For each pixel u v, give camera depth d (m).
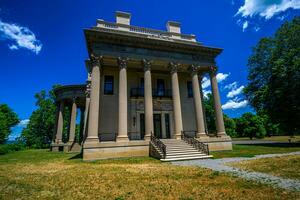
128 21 24.61
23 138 54.22
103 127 22.50
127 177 9.29
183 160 15.91
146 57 22.19
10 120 55.16
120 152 18.44
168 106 26.53
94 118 18.58
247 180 7.94
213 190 6.73
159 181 8.29
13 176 10.41
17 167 14.14
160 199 6.00
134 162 15.24
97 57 20.16
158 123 25.80
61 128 34.91
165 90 27.11
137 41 21.92
